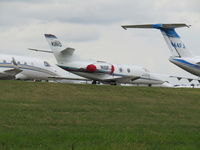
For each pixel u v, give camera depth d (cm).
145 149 3641
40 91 8700
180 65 11956
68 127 4841
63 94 8619
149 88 10562
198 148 3806
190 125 5569
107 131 4497
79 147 3581
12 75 11456
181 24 11294
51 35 12938
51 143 3769
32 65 13088
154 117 6291
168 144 3978
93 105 7094
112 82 14150
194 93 10562
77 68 13188
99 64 13662
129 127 5056
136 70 14725
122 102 7806
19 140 3784
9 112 5647
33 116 5503
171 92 10256
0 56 12212
